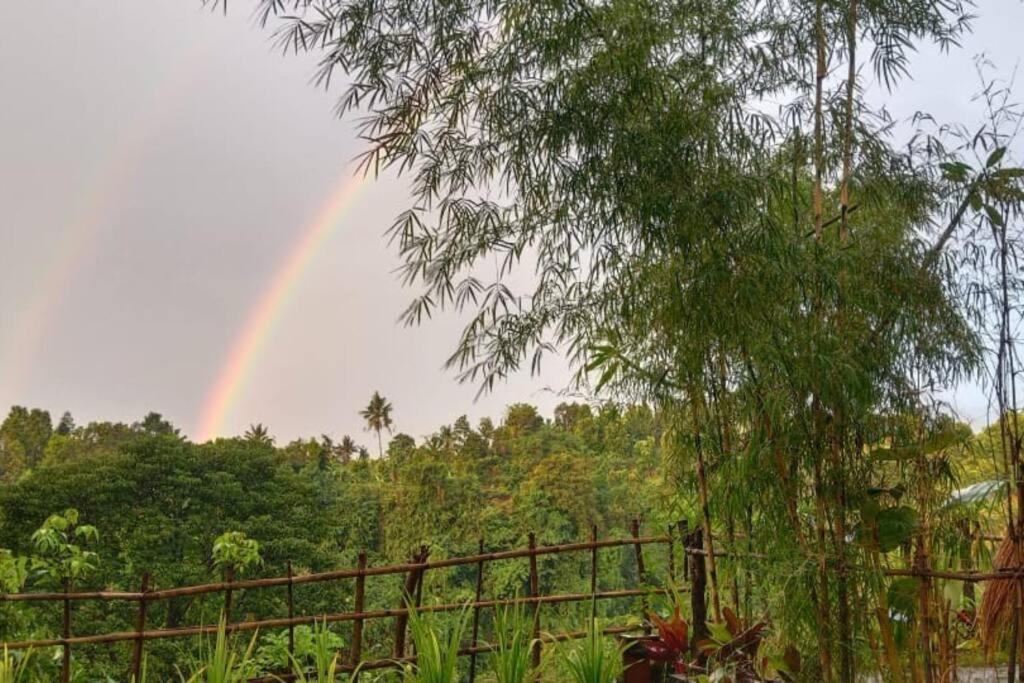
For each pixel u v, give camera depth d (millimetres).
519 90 3156
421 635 3625
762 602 3389
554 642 3824
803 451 2955
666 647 3732
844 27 3270
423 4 3158
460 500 21984
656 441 3990
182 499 20750
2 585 5453
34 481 19656
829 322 2979
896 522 2904
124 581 18719
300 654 4641
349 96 3219
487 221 3498
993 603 3014
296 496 22750
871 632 2975
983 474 3162
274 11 3184
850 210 3230
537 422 21000
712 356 3275
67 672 3857
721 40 3424
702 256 3035
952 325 3047
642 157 3021
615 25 3117
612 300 3609
